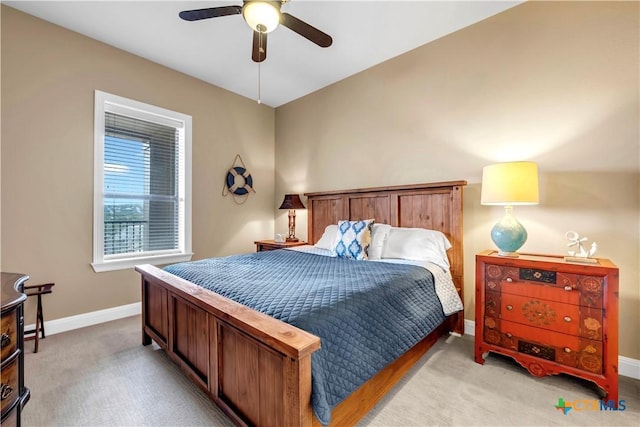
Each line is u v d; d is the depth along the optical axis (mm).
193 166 3457
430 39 2756
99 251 2732
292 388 1036
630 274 1897
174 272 2125
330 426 1216
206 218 3592
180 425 1426
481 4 2299
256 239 4176
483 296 2039
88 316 2682
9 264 2293
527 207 2270
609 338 1614
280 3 1723
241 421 1289
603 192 1981
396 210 2973
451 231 2602
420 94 2875
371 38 2730
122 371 1888
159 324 2082
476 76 2521
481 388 1734
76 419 1452
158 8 2318
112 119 2869
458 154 2631
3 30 2254
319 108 3814
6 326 1119
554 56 2160
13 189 2307
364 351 1367
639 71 1872
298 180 4102
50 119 2467
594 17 2010
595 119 2010
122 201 2953
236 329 1306
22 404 1202
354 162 3432
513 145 2338
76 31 2592
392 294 1708
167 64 3170
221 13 1791
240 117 3967
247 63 3160
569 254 2070
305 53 2977
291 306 1344
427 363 2025
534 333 1849
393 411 1526
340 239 2764
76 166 2602
